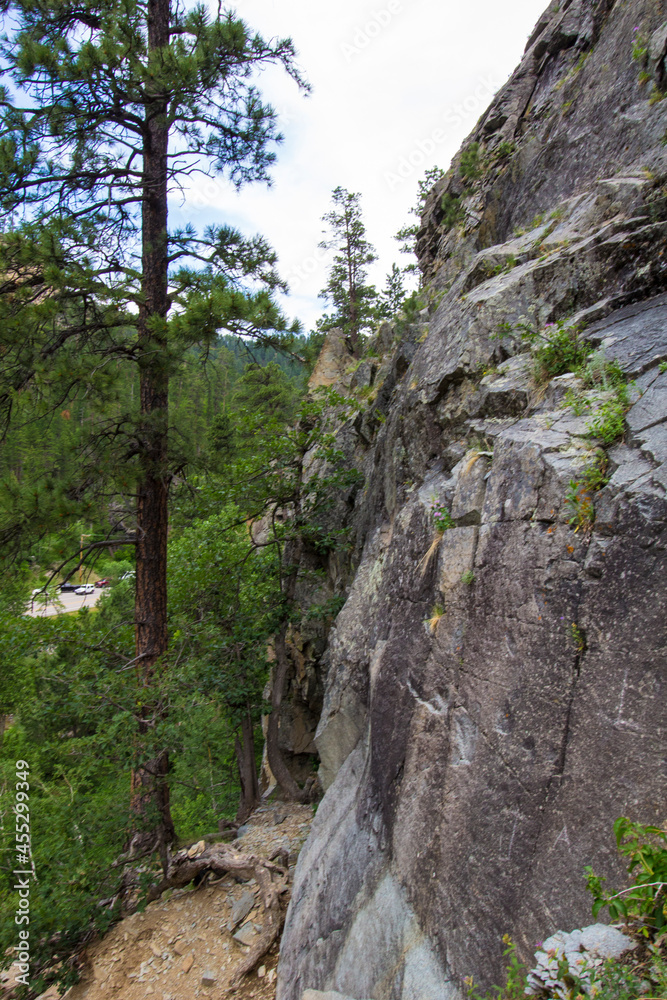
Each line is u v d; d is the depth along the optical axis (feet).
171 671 30.71
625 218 18.53
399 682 17.79
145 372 30.25
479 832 12.62
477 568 14.94
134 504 32.76
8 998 25.34
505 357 19.53
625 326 15.33
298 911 20.59
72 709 28.94
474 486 16.24
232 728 40.09
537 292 19.33
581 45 34.45
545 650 12.20
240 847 32.99
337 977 15.96
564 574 12.17
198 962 25.21
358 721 25.31
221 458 34.73
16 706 42.11
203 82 28.25
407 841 15.47
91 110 27.84
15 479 27.63
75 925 26.30
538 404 15.99
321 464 47.37
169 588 42.88
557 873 10.42
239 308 26.66
